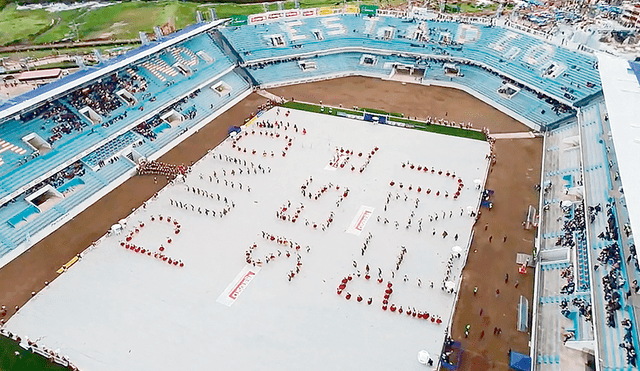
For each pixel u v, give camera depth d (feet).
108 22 412.98
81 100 257.96
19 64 322.96
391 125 282.97
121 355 147.84
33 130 234.99
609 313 141.79
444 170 237.25
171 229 201.87
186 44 332.19
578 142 242.37
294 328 156.66
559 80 291.79
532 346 148.15
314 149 258.78
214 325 157.89
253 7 455.22
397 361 145.59
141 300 167.63
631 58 295.07
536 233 195.72
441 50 350.02
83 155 234.38
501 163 241.96
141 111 270.67
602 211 183.42
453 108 301.22
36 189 214.90
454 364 144.05
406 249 188.65
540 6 435.12
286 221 205.16
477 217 204.74
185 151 259.39
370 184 228.43
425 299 166.50
